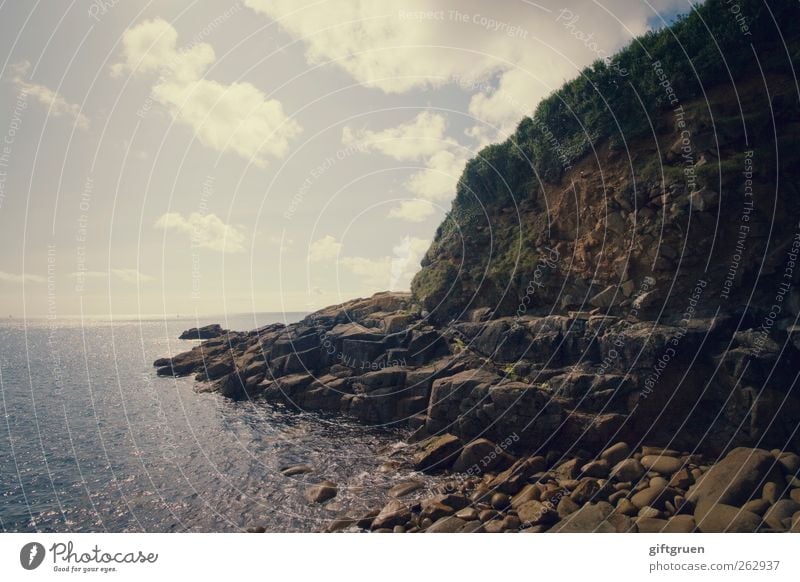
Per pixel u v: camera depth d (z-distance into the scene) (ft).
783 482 39.68
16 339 309.01
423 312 96.89
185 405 97.14
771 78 60.03
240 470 62.23
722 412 49.62
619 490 43.09
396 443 67.31
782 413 46.03
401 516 44.86
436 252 109.60
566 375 60.13
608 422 52.65
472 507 44.86
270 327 148.25
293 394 89.86
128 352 230.27
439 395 66.33
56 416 96.58
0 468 67.87
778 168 55.67
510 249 88.79
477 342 77.92
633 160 70.74
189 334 221.05
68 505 55.57
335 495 52.80
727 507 37.04
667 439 50.55
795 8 59.47
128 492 58.23
